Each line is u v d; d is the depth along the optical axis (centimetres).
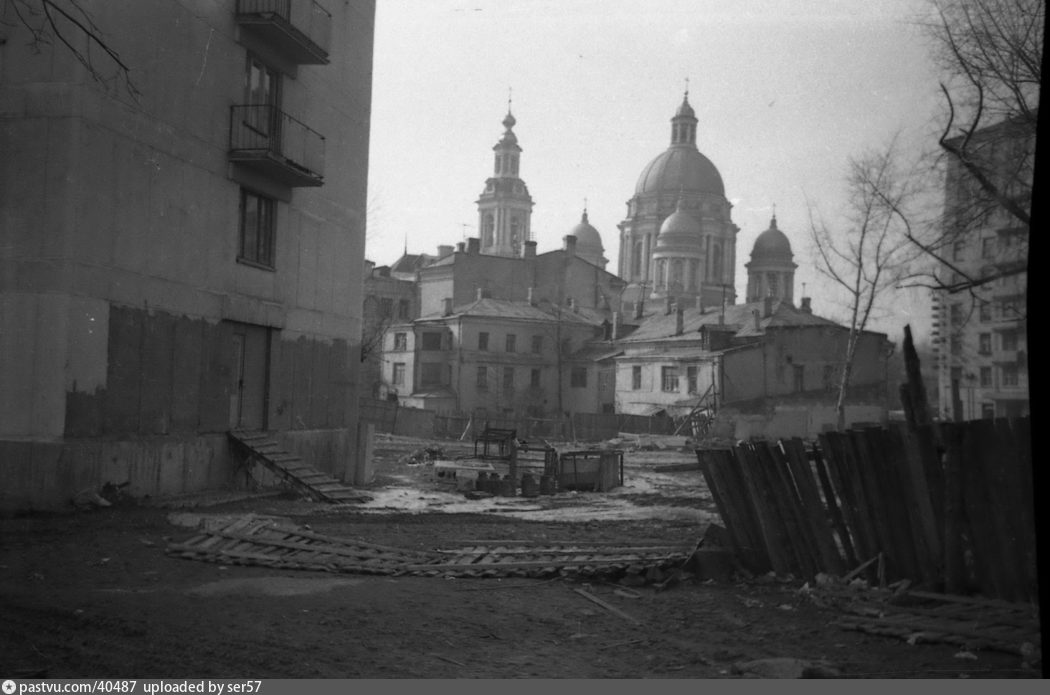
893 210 2380
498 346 7406
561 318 7588
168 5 1758
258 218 2136
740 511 1088
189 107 1834
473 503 2150
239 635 787
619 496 2391
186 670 682
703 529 1645
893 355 5303
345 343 2584
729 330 5862
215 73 1923
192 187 1850
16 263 1527
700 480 3055
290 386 2272
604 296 8731
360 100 2661
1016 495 816
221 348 1959
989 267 2139
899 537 926
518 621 875
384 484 2562
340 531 1498
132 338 1669
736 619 881
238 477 1998
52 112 1532
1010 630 755
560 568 1102
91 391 1570
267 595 959
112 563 1111
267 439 2078
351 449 2572
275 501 1886
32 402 1509
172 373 1788
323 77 2430
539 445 4481
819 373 5372
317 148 2367
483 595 998
